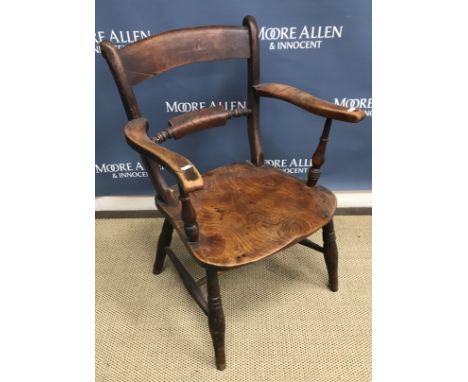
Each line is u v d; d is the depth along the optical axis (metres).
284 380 0.97
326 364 1.00
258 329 1.09
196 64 1.21
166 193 0.93
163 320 1.12
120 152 1.37
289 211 0.91
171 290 1.22
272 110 1.31
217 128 1.34
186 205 0.75
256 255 0.79
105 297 1.20
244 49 1.00
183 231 0.85
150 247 1.40
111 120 1.29
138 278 1.27
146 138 0.76
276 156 1.41
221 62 1.21
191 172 0.64
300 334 1.08
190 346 1.05
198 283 1.00
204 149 1.38
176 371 0.99
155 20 1.11
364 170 1.44
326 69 1.21
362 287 1.22
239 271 1.29
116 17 1.10
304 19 1.13
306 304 1.17
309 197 0.96
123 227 1.49
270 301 1.18
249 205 0.94
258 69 1.03
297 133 1.36
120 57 0.84
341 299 1.18
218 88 1.25
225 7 1.11
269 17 1.13
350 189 1.49
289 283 1.24
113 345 1.06
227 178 1.05
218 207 0.93
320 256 1.34
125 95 0.85
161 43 0.91
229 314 1.14
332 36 1.15
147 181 1.45
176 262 1.07
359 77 1.23
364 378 0.96
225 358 0.98
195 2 1.09
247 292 1.21
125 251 1.38
